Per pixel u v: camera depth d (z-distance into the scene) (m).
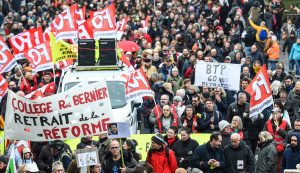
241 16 57.53
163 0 63.41
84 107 23.02
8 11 65.50
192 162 25.80
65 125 23.06
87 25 41.50
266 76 29.41
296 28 55.84
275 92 34.66
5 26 57.28
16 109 22.95
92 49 36.16
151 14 61.84
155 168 25.16
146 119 32.47
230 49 45.47
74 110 23.02
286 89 35.56
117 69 35.22
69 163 25.34
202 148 25.61
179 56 42.16
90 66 35.31
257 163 26.77
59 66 39.41
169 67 40.12
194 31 49.00
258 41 48.72
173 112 30.53
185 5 62.69
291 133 26.59
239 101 30.64
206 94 33.16
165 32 49.00
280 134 27.97
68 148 25.91
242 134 28.66
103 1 65.00
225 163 25.59
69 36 39.62
